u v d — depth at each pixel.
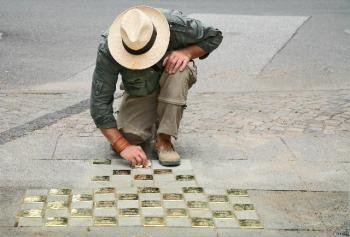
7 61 9.05
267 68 8.82
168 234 3.70
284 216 3.95
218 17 13.26
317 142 5.33
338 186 4.41
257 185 4.40
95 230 3.72
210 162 4.83
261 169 4.70
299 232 3.76
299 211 4.02
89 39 10.79
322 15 13.85
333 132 5.62
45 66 8.80
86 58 9.36
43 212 3.93
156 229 3.75
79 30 11.59
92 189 4.28
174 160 4.70
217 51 9.95
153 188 4.32
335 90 7.39
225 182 4.45
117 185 4.36
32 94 7.12
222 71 8.63
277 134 5.55
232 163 4.82
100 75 4.48
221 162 4.83
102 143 5.22
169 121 4.64
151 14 4.47
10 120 5.91
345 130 5.69
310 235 3.72
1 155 4.89
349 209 4.05
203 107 6.47
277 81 8.06
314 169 4.71
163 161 4.70
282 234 3.73
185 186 4.36
